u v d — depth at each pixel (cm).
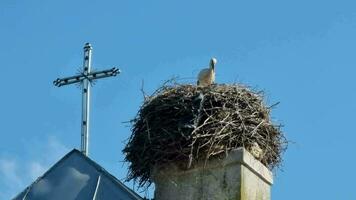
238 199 1527
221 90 1705
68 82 1905
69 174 1575
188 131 1617
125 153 1725
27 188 1552
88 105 1847
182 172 1605
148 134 1669
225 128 1619
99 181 1543
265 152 1694
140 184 1689
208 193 1556
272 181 1645
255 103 1727
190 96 1689
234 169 1562
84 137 1800
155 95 1742
